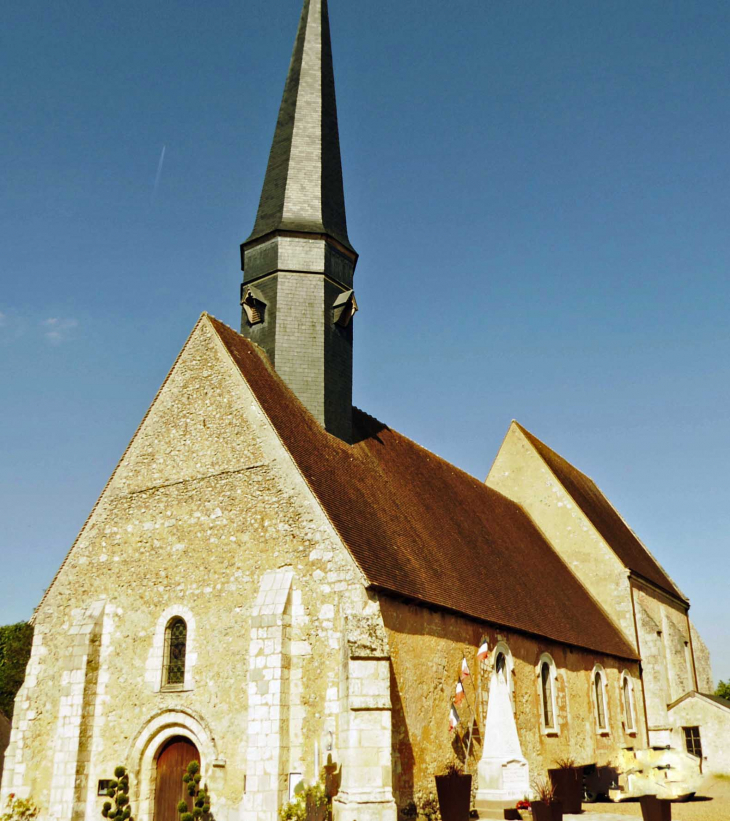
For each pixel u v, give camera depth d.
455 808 15.96
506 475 34.78
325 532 16.50
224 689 16.41
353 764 14.38
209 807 15.61
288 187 23.47
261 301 22.20
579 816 17.55
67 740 17.23
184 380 19.91
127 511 19.23
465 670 18.52
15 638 41.41
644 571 34.34
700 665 38.31
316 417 21.11
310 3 26.80
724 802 20.94
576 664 25.08
